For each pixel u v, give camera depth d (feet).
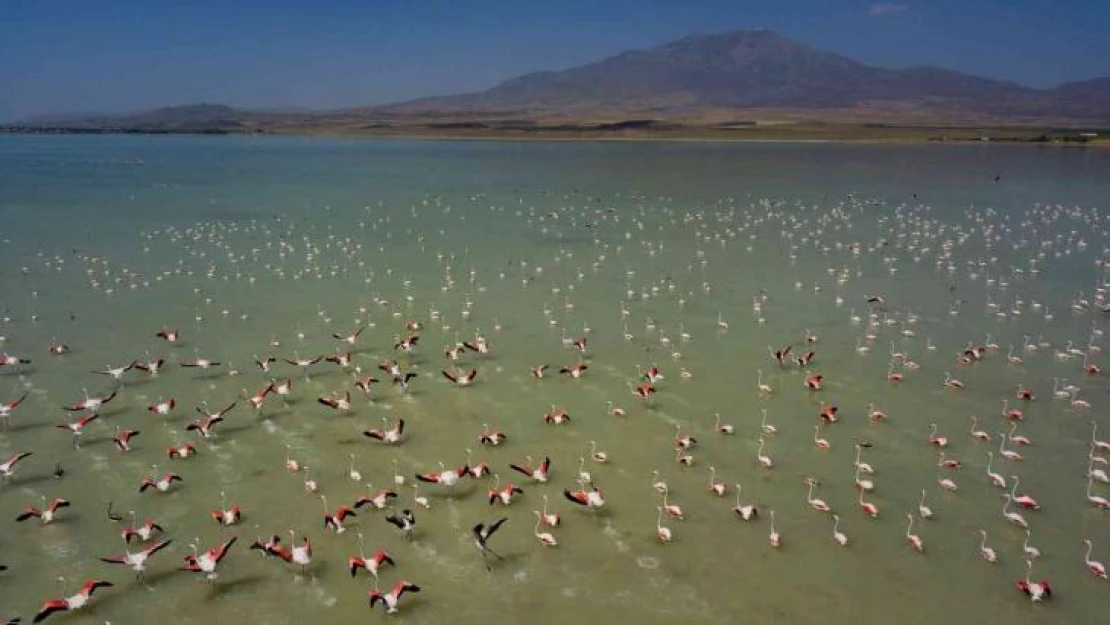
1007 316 184.75
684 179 482.28
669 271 230.27
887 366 153.89
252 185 449.48
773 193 404.98
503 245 267.80
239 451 120.16
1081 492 108.68
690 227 302.25
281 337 170.30
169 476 108.88
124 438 119.55
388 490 109.09
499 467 115.44
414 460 117.39
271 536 98.78
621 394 140.67
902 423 129.18
